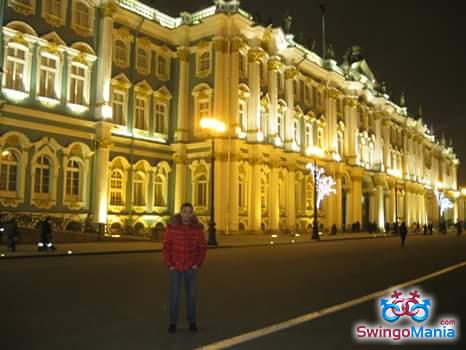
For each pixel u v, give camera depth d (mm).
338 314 10188
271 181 46656
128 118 40656
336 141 58188
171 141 44094
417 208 84688
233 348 7562
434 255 26156
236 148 42250
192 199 43281
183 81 44406
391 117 76812
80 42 36344
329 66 58844
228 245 31000
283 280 15219
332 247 32562
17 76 32750
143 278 15344
